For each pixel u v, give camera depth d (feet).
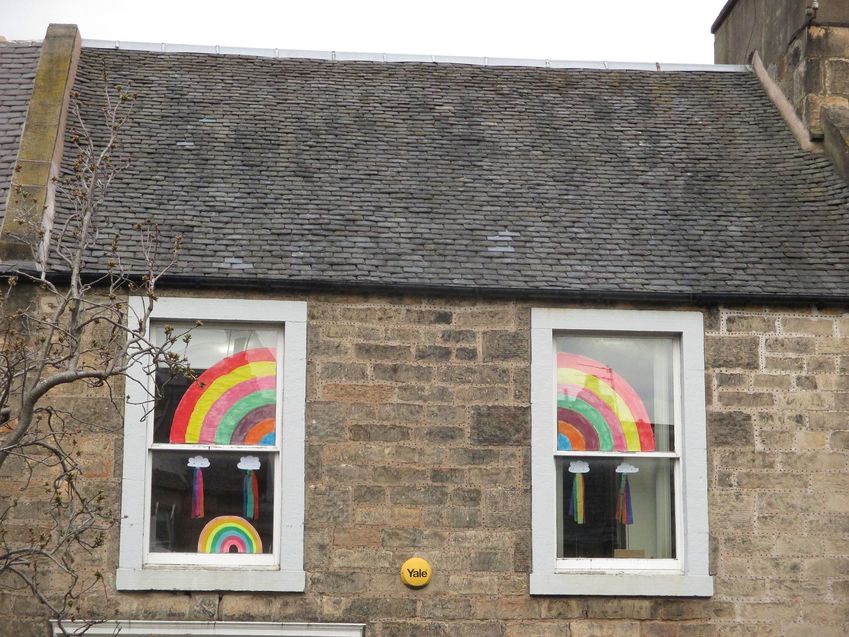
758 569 34.91
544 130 44.04
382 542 34.14
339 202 38.60
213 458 34.60
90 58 45.01
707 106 46.88
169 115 42.32
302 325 34.83
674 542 35.58
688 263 37.06
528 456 34.96
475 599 34.17
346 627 33.63
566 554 35.29
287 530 33.83
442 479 34.58
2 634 32.55
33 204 35.27
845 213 39.73
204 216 37.24
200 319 34.60
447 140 42.73
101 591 33.01
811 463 35.45
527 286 35.32
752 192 41.11
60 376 26.94
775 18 47.50
